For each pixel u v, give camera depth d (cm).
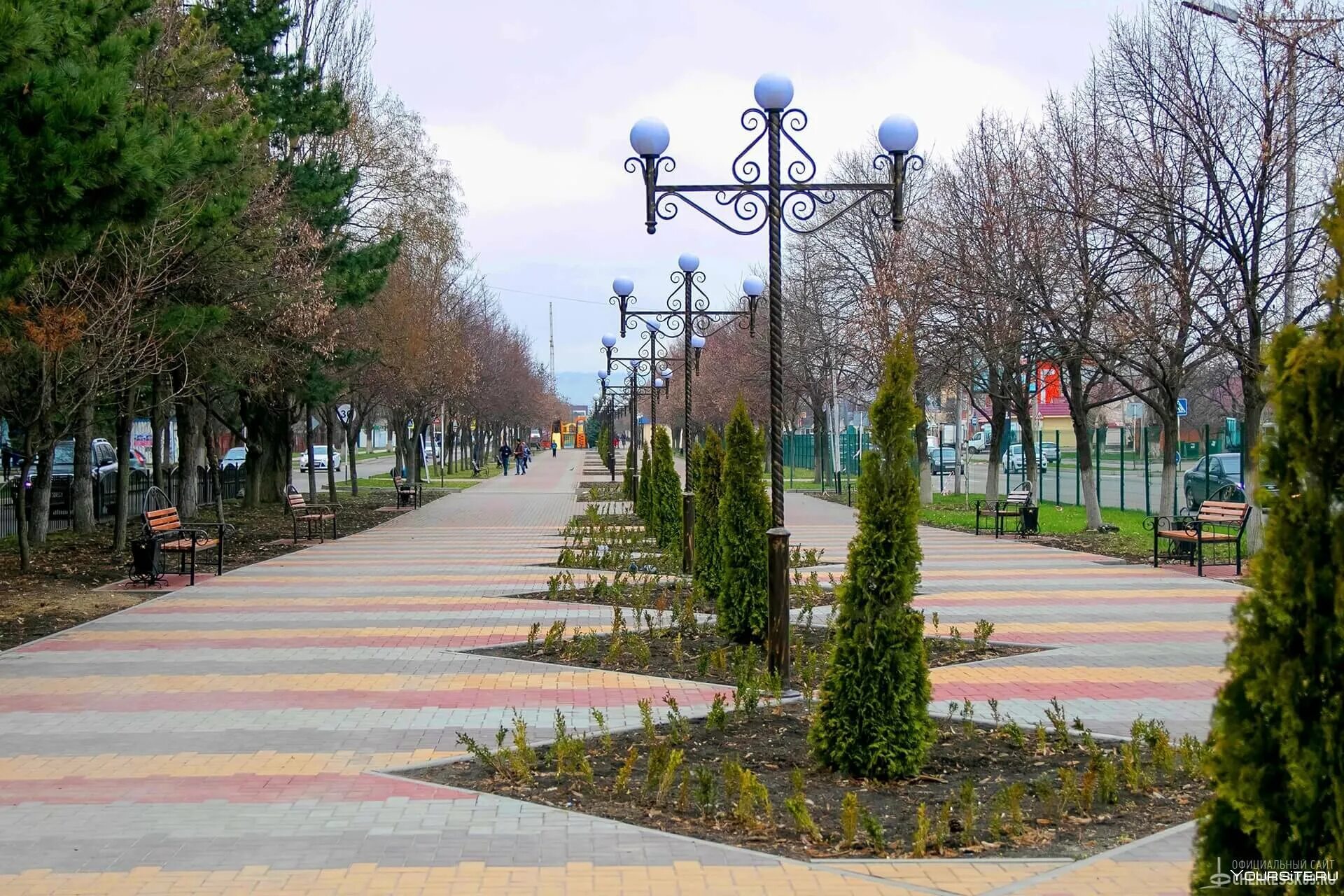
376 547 2189
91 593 1495
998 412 3056
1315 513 330
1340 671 319
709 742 751
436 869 531
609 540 2220
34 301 1540
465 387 4312
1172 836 573
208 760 718
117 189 1006
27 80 952
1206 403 5625
